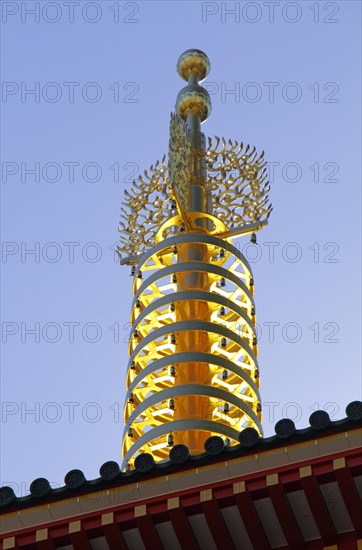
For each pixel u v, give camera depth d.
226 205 96.25
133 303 92.25
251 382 86.06
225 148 98.56
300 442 46.81
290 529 47.22
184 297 88.31
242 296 94.75
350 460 46.22
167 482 47.28
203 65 108.62
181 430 79.88
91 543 47.75
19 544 47.47
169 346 87.06
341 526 47.56
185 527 47.06
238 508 46.91
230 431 80.56
